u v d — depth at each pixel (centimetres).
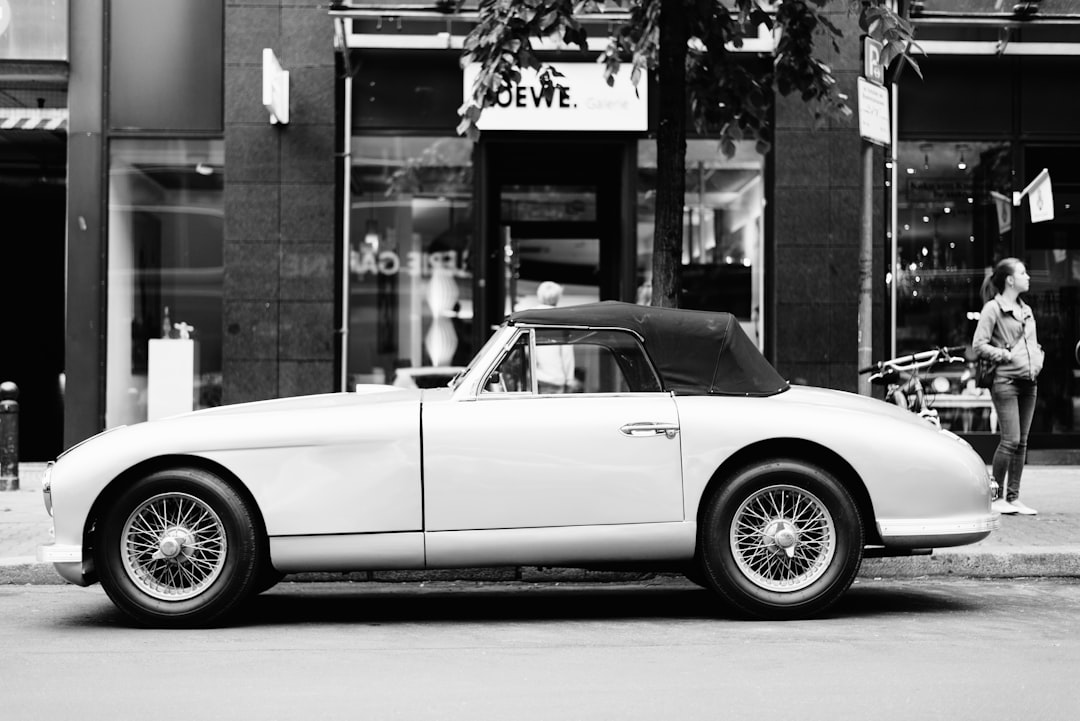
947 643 768
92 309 1708
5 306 1797
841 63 1694
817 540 855
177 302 1727
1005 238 1744
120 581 839
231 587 839
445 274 1741
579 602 958
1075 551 1055
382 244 1736
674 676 677
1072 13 1652
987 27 1708
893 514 852
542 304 1429
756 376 893
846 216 1700
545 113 1692
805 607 848
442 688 652
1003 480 1277
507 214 1789
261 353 1691
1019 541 1102
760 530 852
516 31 1066
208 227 1725
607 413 850
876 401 948
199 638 807
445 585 1047
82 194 1708
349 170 1714
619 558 850
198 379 1727
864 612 888
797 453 868
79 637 812
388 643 785
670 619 872
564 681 666
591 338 880
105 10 1708
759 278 1738
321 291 1692
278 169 1694
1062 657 724
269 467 841
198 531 845
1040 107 1741
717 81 1264
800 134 1700
